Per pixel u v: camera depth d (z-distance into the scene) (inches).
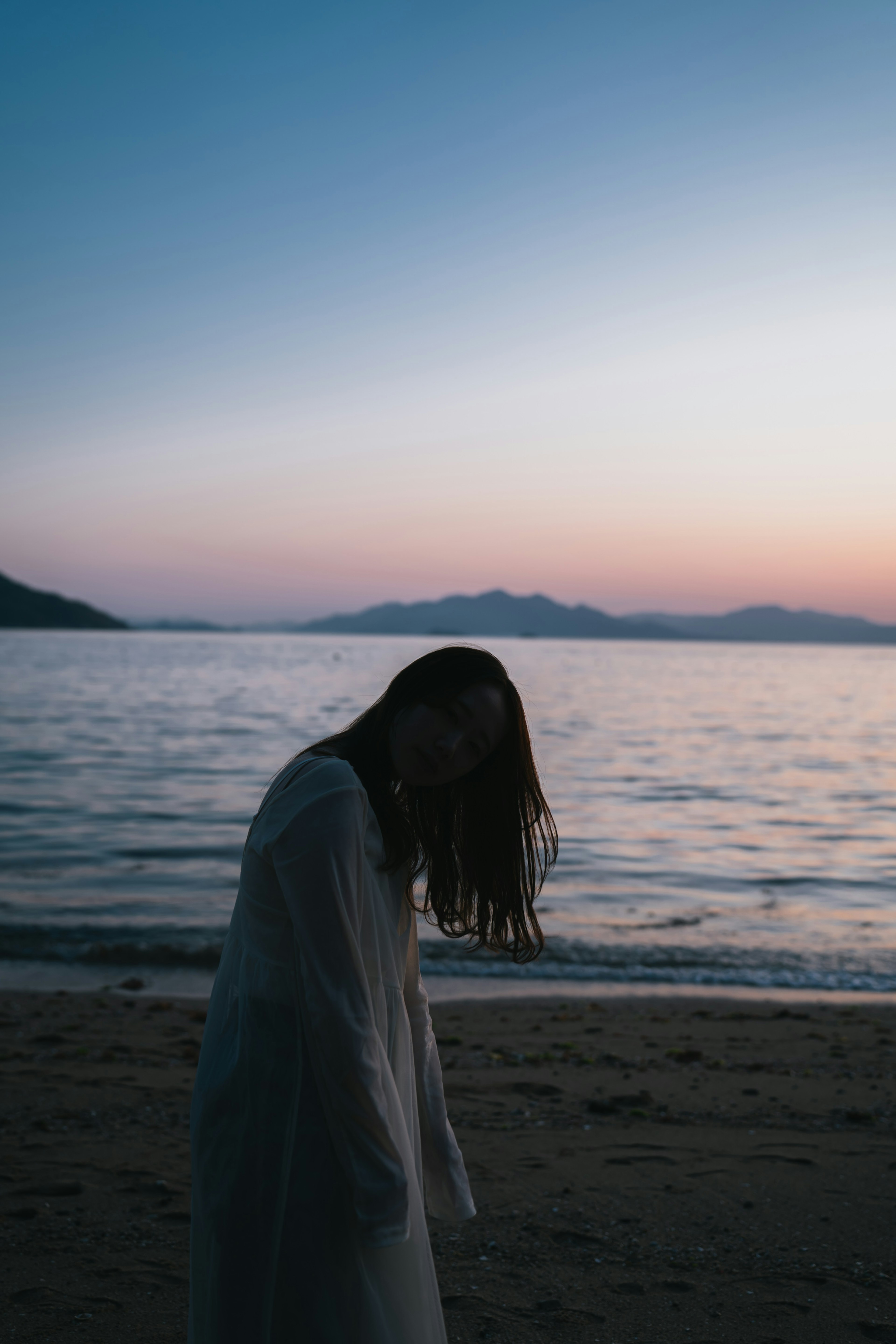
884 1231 120.0
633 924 422.9
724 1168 145.2
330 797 57.9
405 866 66.6
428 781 64.4
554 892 491.2
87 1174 137.9
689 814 800.9
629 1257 112.7
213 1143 59.5
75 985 315.6
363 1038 55.4
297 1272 55.4
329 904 56.1
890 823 766.5
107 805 736.3
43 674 3166.8
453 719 62.9
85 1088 186.1
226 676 3319.4
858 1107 181.3
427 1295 60.2
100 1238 115.8
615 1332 95.0
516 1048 237.6
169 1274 106.3
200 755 1106.7
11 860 527.8
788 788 991.0
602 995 318.7
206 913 414.0
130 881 478.9
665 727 1790.1
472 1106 180.2
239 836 609.6
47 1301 99.7
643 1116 173.9
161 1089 185.6
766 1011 294.4
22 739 1262.3
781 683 3841.0
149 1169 140.0
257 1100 58.2
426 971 346.9
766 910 455.8
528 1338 93.7
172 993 306.3
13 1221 120.5
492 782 70.9
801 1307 100.0
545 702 2455.7
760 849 633.6
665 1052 233.6
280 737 1334.9
